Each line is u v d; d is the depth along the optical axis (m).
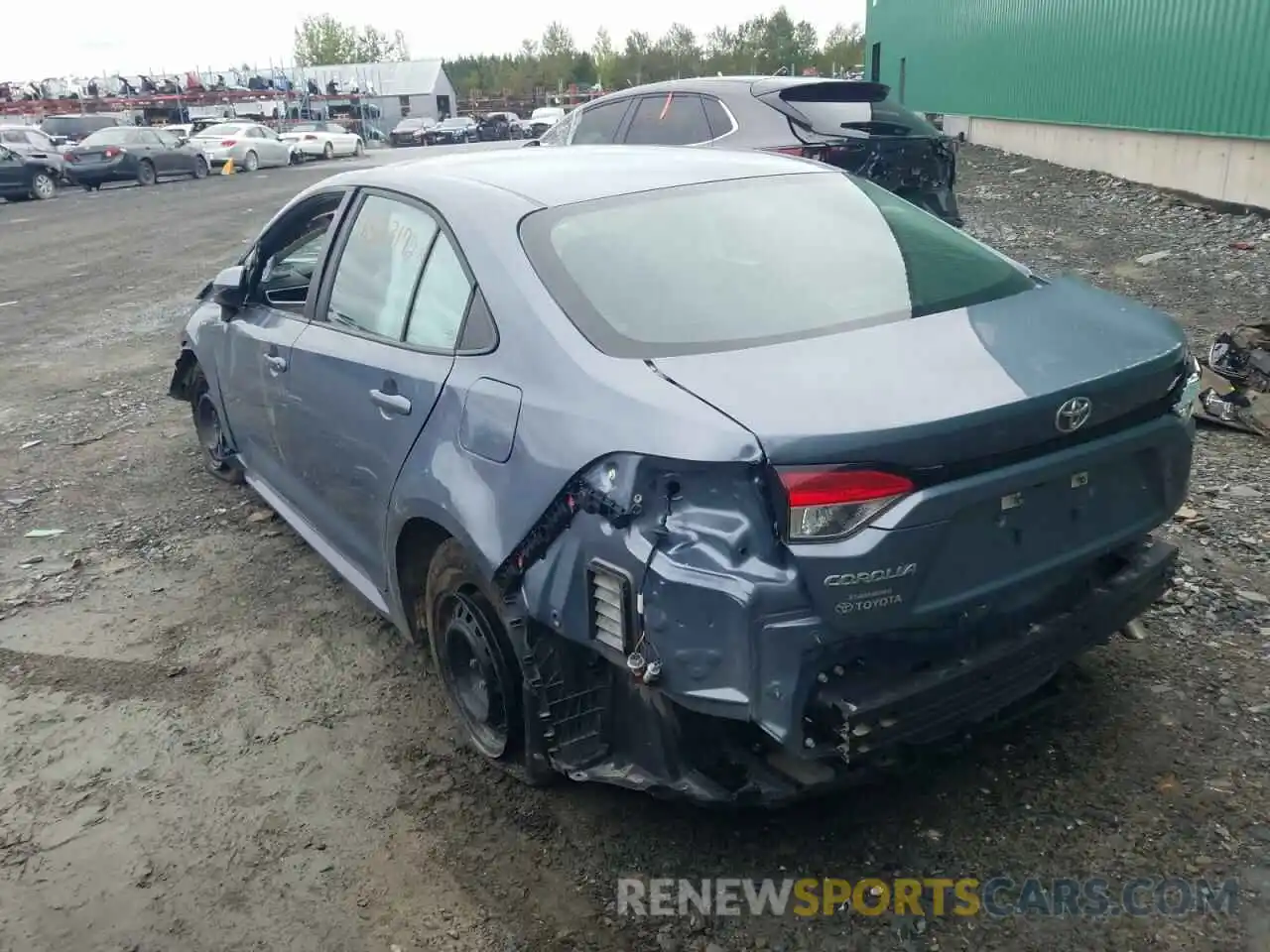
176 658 4.17
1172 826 2.89
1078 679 3.53
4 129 27.33
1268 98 11.86
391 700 3.81
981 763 3.19
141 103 51.50
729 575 2.38
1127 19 14.94
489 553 2.87
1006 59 19.89
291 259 4.65
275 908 2.86
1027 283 3.30
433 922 2.78
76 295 12.43
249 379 4.72
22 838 3.19
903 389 2.49
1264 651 3.63
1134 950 2.54
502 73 93.12
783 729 2.43
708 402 2.47
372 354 3.60
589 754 2.93
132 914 2.87
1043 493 2.62
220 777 3.42
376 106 60.88
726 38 88.38
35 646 4.31
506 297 3.05
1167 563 3.05
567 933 2.71
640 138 9.33
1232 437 5.63
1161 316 3.12
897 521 2.35
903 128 8.62
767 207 3.48
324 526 4.29
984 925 2.64
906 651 2.57
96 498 5.94
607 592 2.59
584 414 2.65
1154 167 14.38
